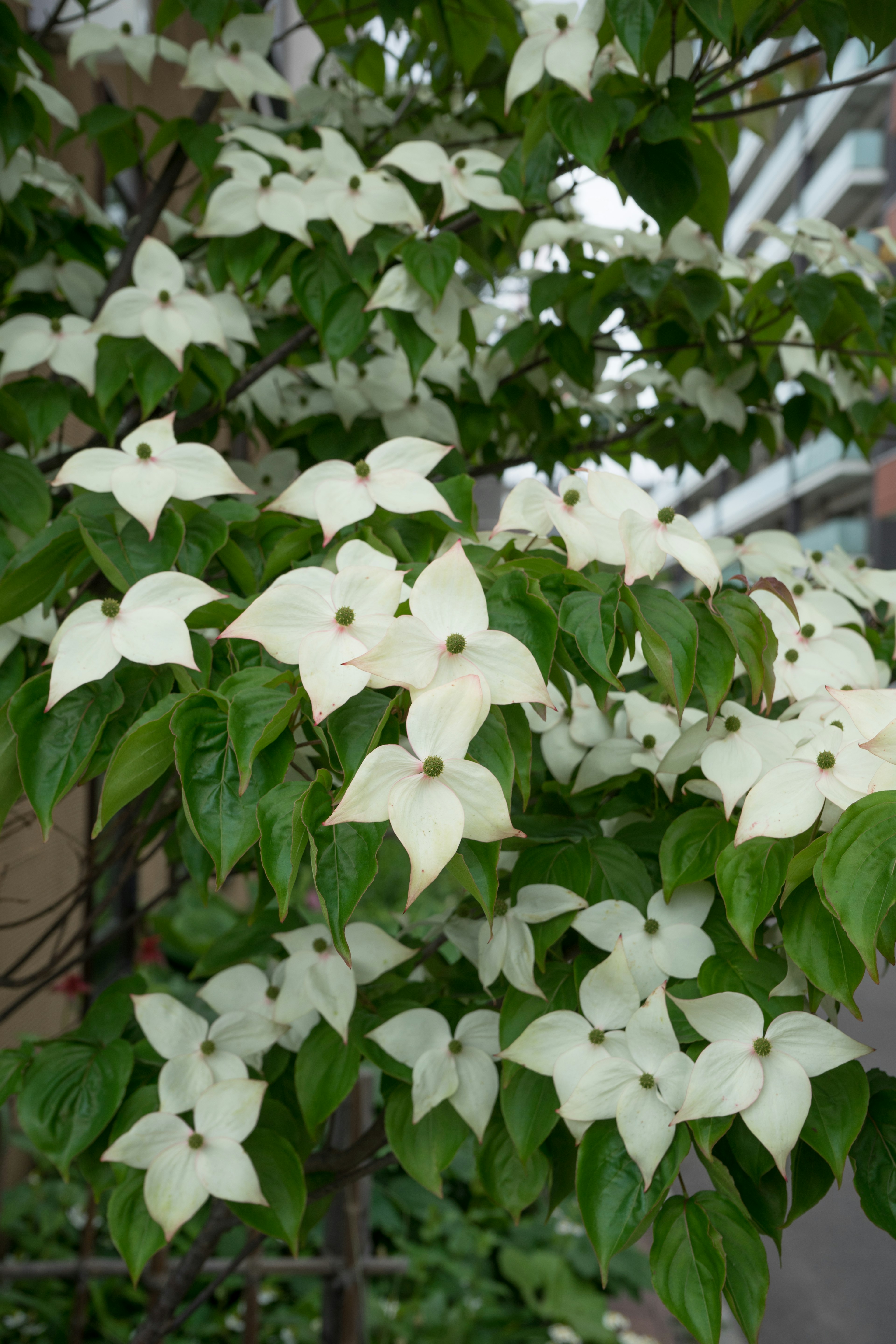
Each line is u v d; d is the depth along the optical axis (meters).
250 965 0.86
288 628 0.64
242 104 1.11
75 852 1.11
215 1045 0.81
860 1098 0.67
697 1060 0.67
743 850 0.66
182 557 0.75
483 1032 0.79
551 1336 1.79
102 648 0.66
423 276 0.93
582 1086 0.69
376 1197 2.00
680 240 1.13
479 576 0.69
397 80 1.52
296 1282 1.82
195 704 0.63
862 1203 0.69
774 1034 0.67
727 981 0.70
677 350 1.20
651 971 0.73
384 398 1.14
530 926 0.76
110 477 0.73
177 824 0.91
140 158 1.21
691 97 0.94
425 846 0.57
